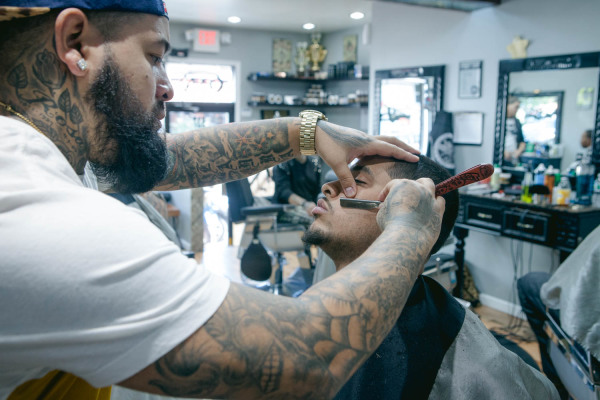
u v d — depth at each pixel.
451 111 4.12
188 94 7.04
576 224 2.80
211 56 7.03
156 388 0.53
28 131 0.56
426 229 0.71
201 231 5.14
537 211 3.02
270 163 1.05
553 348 1.96
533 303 2.12
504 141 3.67
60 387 0.64
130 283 0.50
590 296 1.54
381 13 4.72
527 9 3.46
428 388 0.92
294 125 1.01
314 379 0.55
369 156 1.00
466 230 3.53
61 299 0.47
